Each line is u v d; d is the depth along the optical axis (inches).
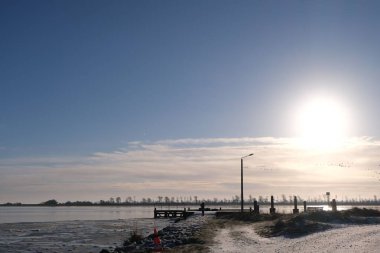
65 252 1594.5
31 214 6776.6
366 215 1926.7
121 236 2212.1
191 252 1045.8
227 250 1057.5
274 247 1091.9
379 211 1994.3
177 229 1758.1
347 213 1889.8
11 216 5743.1
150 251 1147.9
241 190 2564.0
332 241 1132.5
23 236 2262.6
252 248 1090.7
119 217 5002.5
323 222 1670.8
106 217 5049.2
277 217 2092.8
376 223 1667.1
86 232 2468.0
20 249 1708.9
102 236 2220.7
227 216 2453.2
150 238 1622.8
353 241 1103.6
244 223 1941.4
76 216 5556.1
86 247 1740.9
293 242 1183.6
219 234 1460.4
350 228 1472.7
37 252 1612.9
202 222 2069.4
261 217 2167.8
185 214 3366.1
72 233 2413.9
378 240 1099.3
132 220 3690.9
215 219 2292.1
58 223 3316.9
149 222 3366.1
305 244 1112.2
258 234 1460.4
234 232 1526.8
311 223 1534.2
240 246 1142.3
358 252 904.3
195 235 1419.8
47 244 1870.1
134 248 1338.6
